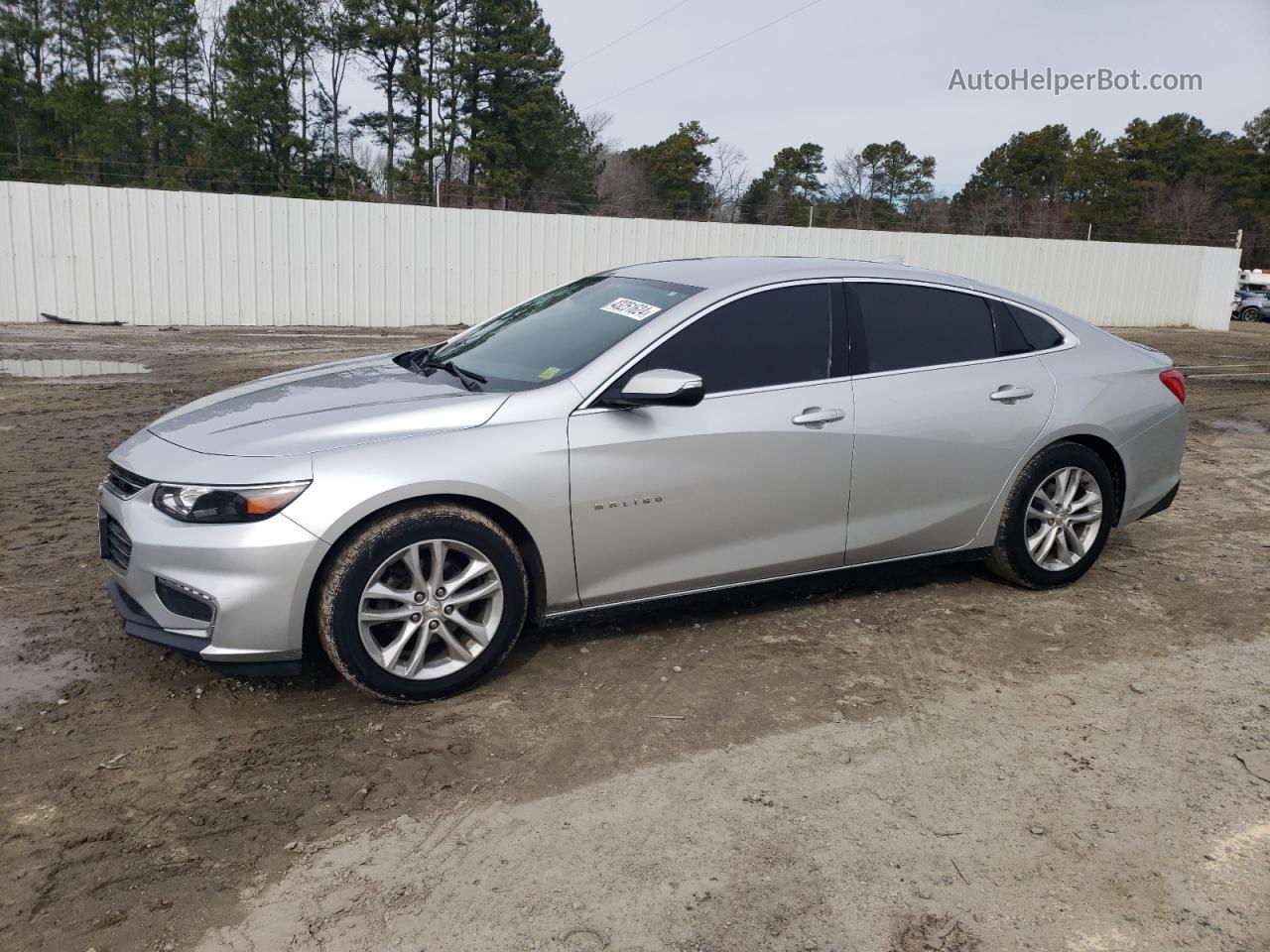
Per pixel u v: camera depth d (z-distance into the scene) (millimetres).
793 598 4953
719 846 2951
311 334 17312
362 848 2908
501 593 3787
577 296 4863
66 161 43938
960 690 3996
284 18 46094
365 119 49000
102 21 47094
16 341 14688
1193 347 21516
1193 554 5805
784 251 22797
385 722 3631
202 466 3531
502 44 46531
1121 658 4328
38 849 2852
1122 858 2924
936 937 2582
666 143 58531
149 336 16062
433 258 19688
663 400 3801
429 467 3596
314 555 3449
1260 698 3967
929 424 4535
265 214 18281
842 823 3074
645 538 4031
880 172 59031
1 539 5488
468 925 2596
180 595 3514
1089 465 5000
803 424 4246
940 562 4816
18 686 3809
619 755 3455
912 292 4723
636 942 2541
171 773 3266
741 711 3781
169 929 2553
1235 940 2592
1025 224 51906
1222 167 65750
